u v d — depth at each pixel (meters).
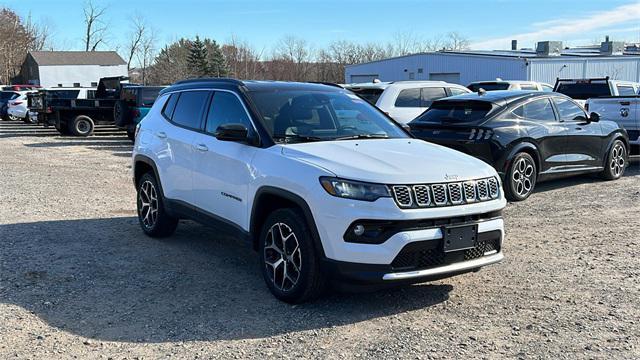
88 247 6.61
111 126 26.75
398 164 4.61
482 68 36.62
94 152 17.02
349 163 4.58
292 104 5.63
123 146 18.81
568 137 9.80
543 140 9.35
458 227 4.52
